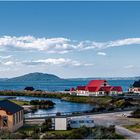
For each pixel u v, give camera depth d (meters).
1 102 65.50
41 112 113.44
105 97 161.38
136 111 89.25
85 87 184.88
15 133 54.62
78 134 53.72
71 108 130.62
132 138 56.34
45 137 52.50
